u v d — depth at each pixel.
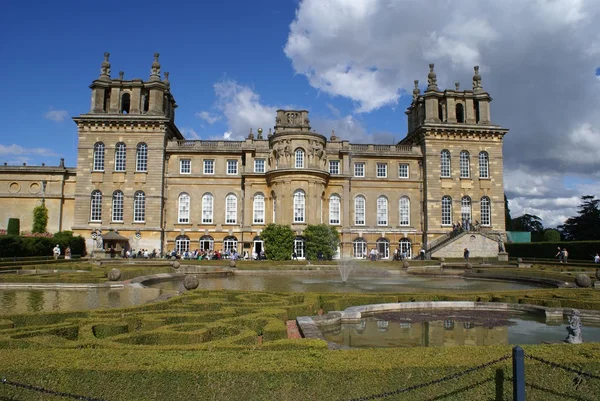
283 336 11.12
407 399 7.06
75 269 35.41
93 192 59.25
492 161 63.47
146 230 58.56
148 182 59.38
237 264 44.62
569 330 12.00
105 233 58.31
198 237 60.47
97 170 59.44
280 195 57.78
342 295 19.02
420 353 7.89
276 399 6.88
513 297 19.16
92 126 59.88
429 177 62.34
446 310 17.69
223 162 62.25
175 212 60.75
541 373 7.32
